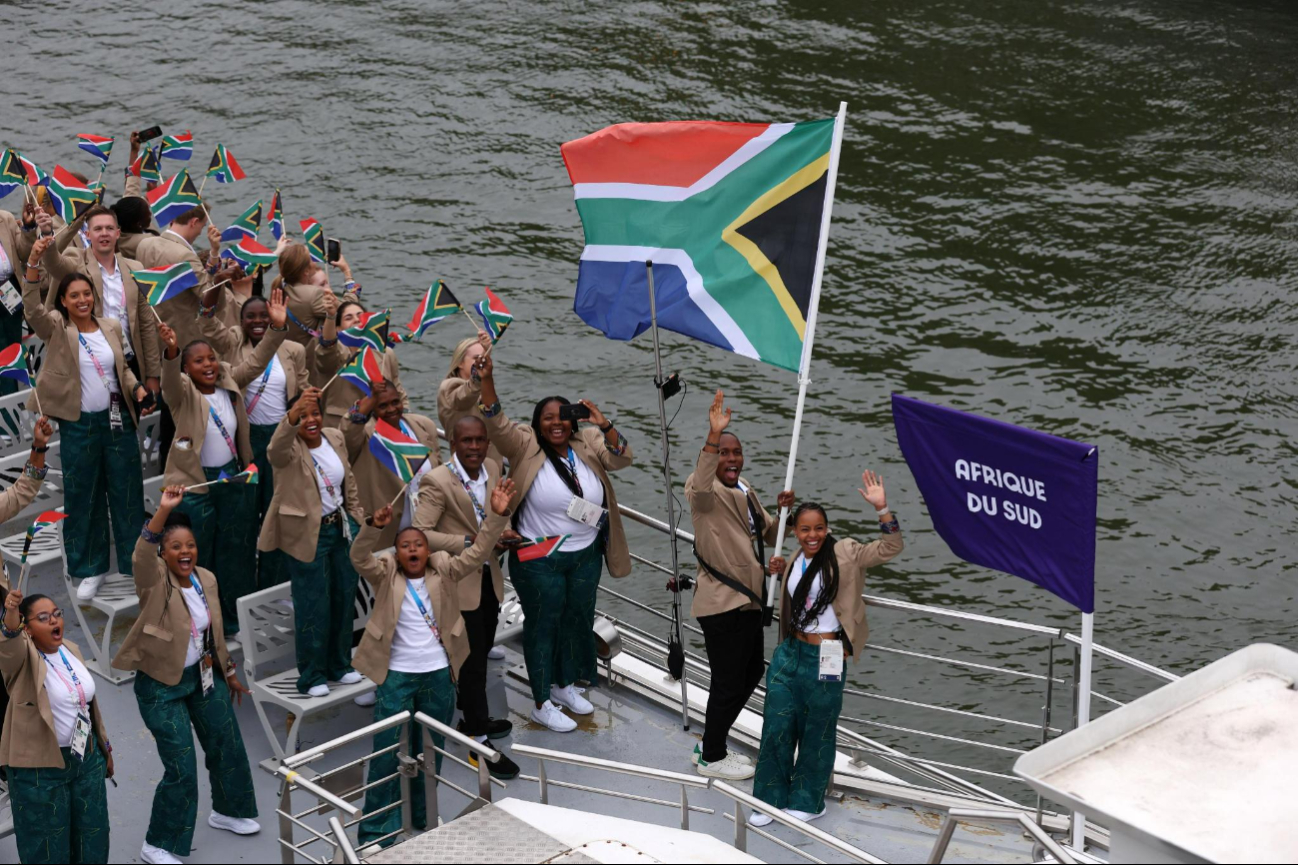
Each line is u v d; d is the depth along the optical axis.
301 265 12.34
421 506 10.17
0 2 34.12
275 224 13.36
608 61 32.31
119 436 11.38
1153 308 24.98
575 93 30.86
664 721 11.21
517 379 22.95
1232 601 19.02
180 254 11.97
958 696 17.83
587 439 10.62
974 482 9.51
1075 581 9.20
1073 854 8.80
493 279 25.08
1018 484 9.30
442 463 10.87
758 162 10.34
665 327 10.63
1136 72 32.59
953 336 24.33
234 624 11.41
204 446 10.88
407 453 9.89
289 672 10.79
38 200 12.27
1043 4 35.84
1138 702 7.45
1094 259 26.31
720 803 10.20
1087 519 9.05
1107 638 18.52
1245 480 21.17
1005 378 23.34
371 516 9.44
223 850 9.64
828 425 22.19
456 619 9.59
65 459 11.31
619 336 10.75
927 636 18.64
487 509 10.30
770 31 34.00
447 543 9.99
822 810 9.81
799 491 20.91
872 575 19.59
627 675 11.61
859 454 21.64
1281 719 7.48
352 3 34.81
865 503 20.69
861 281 25.58
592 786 10.38
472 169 28.08
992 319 24.75
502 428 10.30
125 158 27.56
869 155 29.25
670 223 10.59
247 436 11.00
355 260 25.30
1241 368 23.61
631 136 10.53
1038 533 9.32
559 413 10.26
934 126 30.38
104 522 11.59
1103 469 21.42
